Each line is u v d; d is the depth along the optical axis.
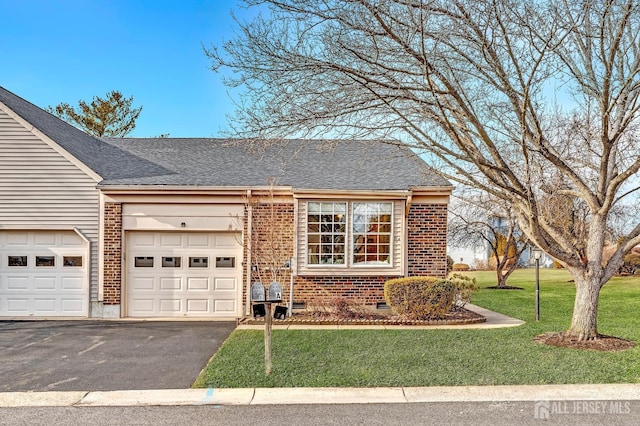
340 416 4.98
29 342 8.64
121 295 11.48
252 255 11.68
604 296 15.13
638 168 7.23
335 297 11.55
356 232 11.70
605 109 7.21
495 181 7.67
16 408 5.34
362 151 14.26
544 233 8.84
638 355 7.02
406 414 5.03
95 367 6.94
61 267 11.53
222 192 11.55
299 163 13.45
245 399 5.51
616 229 18.45
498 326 9.75
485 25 6.97
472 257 32.91
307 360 7.00
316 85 7.40
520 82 7.11
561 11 8.23
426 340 8.26
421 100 7.35
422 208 11.87
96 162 12.55
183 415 5.07
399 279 10.57
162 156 13.80
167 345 8.36
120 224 11.52
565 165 7.80
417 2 6.82
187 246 11.77
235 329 9.59
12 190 11.41
